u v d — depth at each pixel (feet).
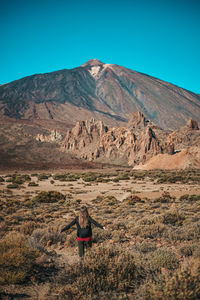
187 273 14.70
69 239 31.78
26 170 458.09
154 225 36.99
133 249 27.20
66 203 93.91
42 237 32.60
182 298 13.39
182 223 43.01
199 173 308.40
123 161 636.07
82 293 15.87
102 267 18.01
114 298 14.90
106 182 224.74
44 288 17.29
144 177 283.18
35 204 94.17
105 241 32.55
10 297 15.78
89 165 574.97
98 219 50.39
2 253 20.61
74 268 18.57
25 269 19.31
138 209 72.18
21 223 49.57
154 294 14.21
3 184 201.26
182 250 24.88
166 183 207.00
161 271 18.84
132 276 17.95
